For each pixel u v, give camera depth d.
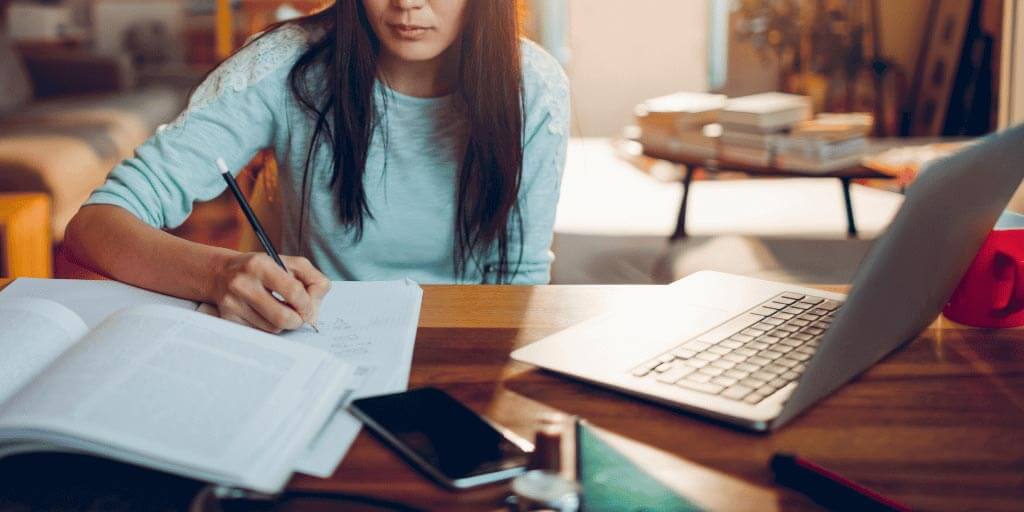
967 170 0.65
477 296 1.00
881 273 0.63
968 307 0.89
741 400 0.71
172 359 0.72
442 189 1.27
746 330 0.85
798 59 5.09
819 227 2.52
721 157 2.75
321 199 1.26
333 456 0.65
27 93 4.43
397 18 1.09
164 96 4.84
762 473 0.63
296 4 4.82
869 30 4.96
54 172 2.94
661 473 0.63
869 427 0.70
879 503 0.57
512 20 1.16
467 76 1.17
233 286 0.87
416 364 0.82
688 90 5.39
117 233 1.00
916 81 4.93
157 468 0.61
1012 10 3.79
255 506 0.58
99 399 0.65
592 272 2.16
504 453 0.65
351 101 1.18
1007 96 3.85
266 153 1.37
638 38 5.34
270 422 0.66
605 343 0.83
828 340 0.65
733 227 2.52
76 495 0.61
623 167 3.21
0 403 0.71
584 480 0.61
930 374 0.79
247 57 1.22
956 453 0.66
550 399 0.75
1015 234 0.87
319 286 0.93
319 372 0.74
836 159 2.57
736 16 5.13
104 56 4.81
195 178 1.16
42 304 0.83
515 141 1.20
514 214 1.28
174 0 5.75
